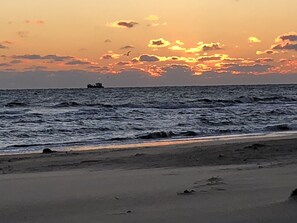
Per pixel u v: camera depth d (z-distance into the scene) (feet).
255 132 102.89
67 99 309.63
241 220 19.30
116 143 84.74
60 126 124.16
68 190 30.14
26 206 24.89
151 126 122.83
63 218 21.68
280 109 187.32
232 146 59.11
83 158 55.36
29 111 186.39
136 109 195.93
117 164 47.96
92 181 34.19
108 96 364.99
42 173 42.16
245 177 31.89
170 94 402.31
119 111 182.39
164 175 36.27
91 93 456.04
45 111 185.37
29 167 48.57
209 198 24.62
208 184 29.55
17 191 30.30
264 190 26.16
